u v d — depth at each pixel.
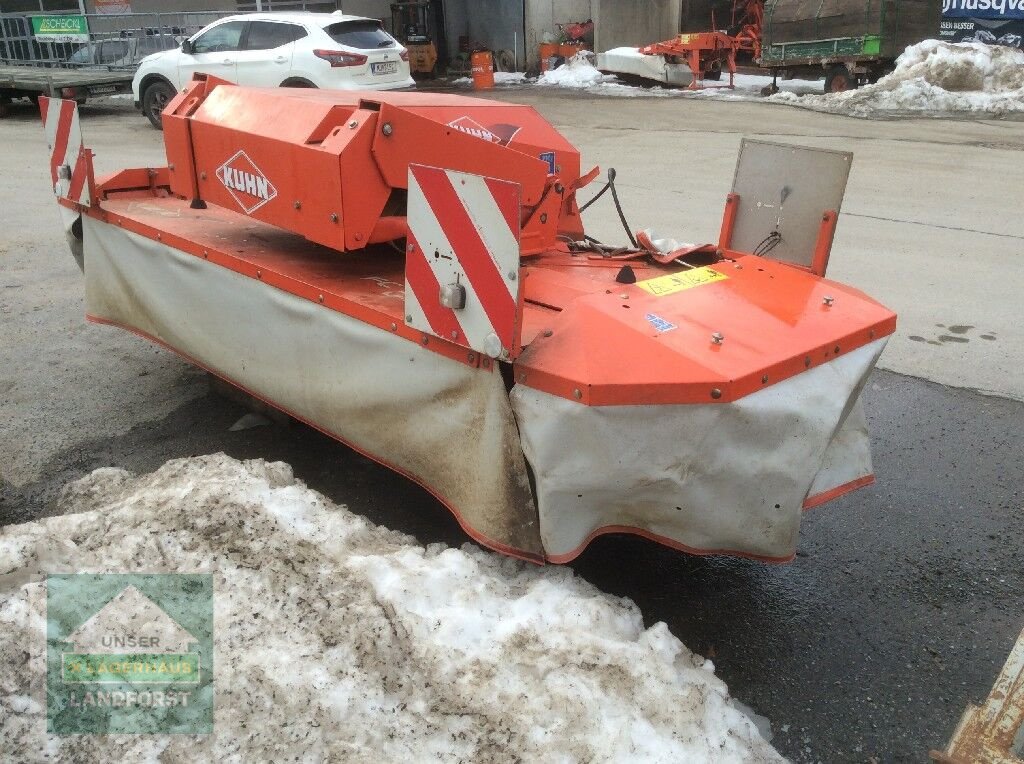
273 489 2.98
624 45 21.67
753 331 2.78
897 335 5.52
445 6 22.39
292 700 2.21
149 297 4.15
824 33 16.95
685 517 2.66
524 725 2.19
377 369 3.03
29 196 9.14
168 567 2.61
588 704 2.24
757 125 13.62
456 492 2.88
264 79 12.38
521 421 2.57
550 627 2.51
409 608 2.48
